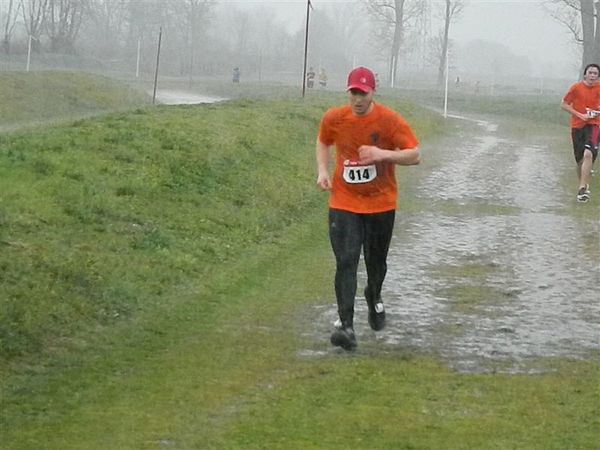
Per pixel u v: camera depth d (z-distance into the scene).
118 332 7.80
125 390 6.50
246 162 15.02
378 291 8.07
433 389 6.66
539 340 8.02
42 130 14.84
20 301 7.74
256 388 6.61
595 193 16.17
